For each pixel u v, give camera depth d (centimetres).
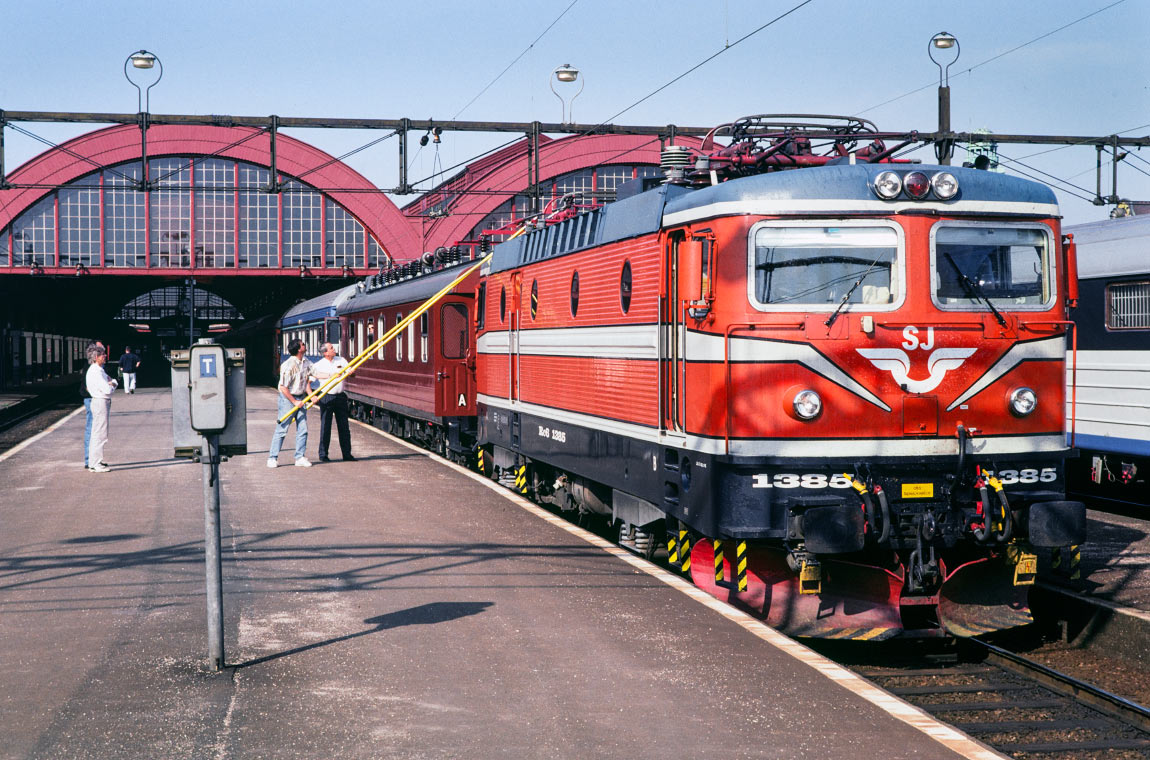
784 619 859
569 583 914
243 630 765
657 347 931
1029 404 836
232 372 668
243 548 1055
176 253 4931
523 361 1359
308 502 1338
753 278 816
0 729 574
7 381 5100
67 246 4856
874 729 578
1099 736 705
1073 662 865
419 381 2008
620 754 542
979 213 835
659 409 928
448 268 1966
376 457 1862
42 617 800
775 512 812
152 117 2400
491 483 1520
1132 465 1381
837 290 820
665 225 912
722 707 611
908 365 820
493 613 816
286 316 4534
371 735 567
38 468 1689
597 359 1086
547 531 1151
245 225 4972
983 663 865
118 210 4884
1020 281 847
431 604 841
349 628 772
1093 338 1383
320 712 601
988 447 830
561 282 1198
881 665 863
